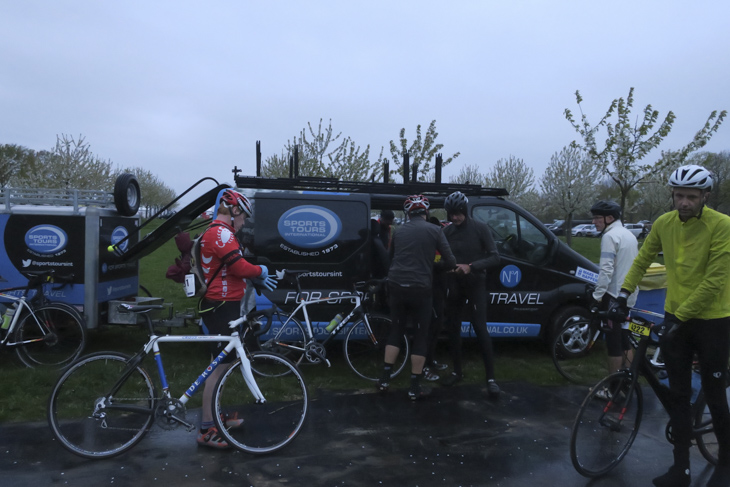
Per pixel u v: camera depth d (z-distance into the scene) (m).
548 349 6.73
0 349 5.50
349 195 5.84
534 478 3.46
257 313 3.96
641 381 5.44
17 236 5.88
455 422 4.39
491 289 6.02
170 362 5.73
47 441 3.83
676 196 3.16
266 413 4.18
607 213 4.78
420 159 19.41
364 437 4.05
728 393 3.70
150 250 6.57
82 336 5.68
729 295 3.17
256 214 5.64
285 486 3.29
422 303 4.85
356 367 5.68
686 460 3.33
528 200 38.66
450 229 5.34
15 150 45.56
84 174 28.61
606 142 14.48
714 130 14.18
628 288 3.56
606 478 3.49
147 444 3.84
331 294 5.72
